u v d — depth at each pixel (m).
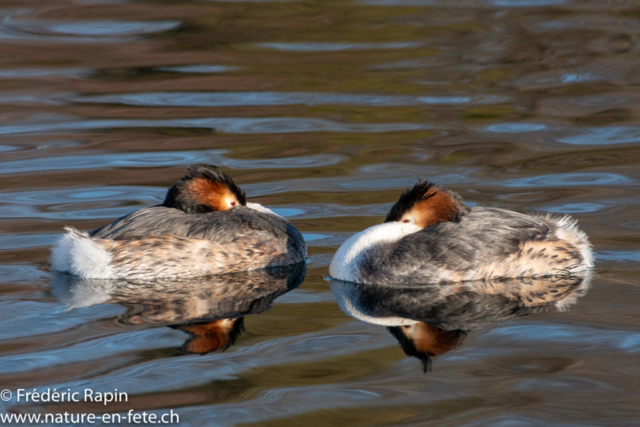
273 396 9.01
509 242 13.41
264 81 26.59
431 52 29.19
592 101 24.42
